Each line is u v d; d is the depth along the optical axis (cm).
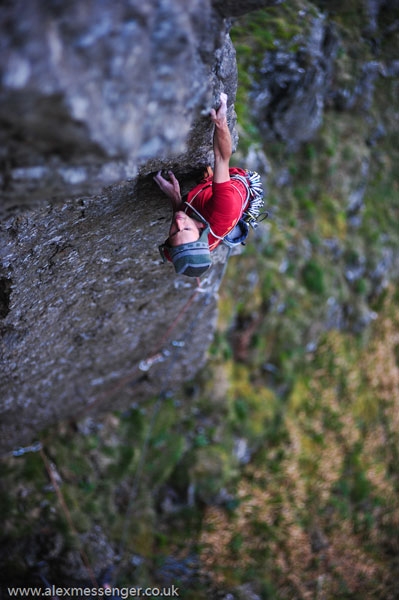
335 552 922
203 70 302
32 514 687
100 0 212
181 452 823
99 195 370
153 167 374
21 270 405
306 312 978
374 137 1103
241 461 904
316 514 935
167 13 235
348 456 1009
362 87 1030
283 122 891
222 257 559
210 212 343
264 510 888
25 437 697
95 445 755
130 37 227
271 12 830
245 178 378
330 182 1021
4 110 211
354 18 988
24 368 543
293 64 817
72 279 462
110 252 457
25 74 198
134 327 612
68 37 211
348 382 1055
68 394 667
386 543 977
